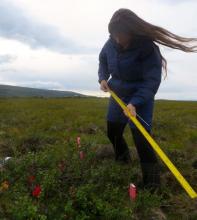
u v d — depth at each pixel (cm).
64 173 198
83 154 226
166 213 173
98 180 195
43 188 177
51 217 159
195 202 177
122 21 175
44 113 482
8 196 175
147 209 168
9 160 217
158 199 176
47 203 171
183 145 292
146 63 183
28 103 666
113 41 190
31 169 205
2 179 193
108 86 202
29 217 151
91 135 334
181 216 170
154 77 181
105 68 208
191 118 466
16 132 336
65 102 720
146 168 191
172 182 203
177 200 182
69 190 178
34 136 299
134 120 176
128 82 194
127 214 159
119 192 183
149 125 189
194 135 334
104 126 377
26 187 186
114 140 218
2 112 491
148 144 188
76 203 166
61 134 334
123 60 187
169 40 175
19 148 275
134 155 236
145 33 173
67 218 158
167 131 358
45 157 217
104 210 160
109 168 207
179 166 226
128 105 180
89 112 497
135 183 199
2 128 363
